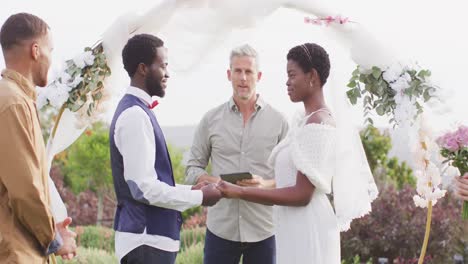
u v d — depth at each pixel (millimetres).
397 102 4082
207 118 5070
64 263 7223
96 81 4285
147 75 3908
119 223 3875
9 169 3188
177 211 3967
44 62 3477
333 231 4055
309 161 3883
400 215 8125
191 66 4379
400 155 10445
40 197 3213
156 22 4285
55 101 4230
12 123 3215
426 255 7793
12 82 3363
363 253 8070
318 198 4039
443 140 4016
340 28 4156
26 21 3422
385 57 4102
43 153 3363
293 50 4004
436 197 4145
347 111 4121
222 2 4262
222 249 4902
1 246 3254
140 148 3748
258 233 4867
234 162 4945
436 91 4062
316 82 3988
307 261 3984
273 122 4961
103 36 4293
